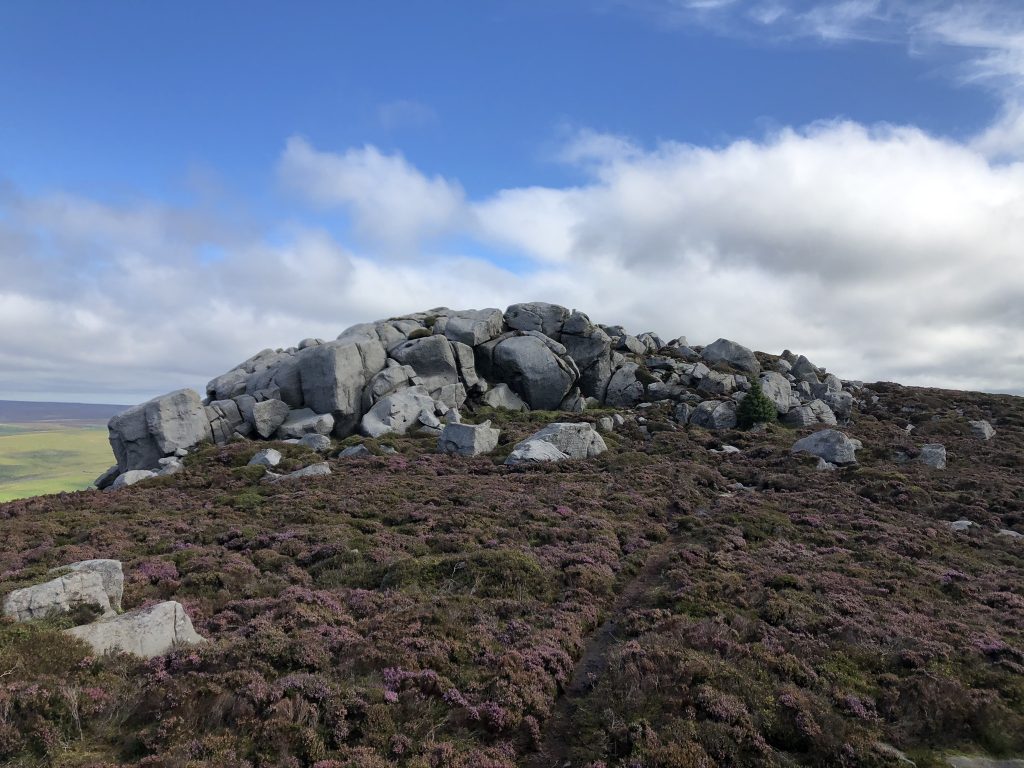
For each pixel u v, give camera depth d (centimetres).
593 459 4878
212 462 4947
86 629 1445
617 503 3491
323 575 2311
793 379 8162
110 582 1806
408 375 6550
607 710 1341
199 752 1067
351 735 1198
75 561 2388
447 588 2125
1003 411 7262
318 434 5550
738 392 7288
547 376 7069
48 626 1468
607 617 2003
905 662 1566
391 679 1384
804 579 2219
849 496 3816
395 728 1230
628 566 2486
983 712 1322
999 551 2870
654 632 1753
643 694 1387
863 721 1320
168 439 5388
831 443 4847
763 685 1416
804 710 1312
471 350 7094
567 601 2055
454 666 1496
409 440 5578
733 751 1198
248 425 5894
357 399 6284
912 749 1242
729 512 3344
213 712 1177
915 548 2748
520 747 1270
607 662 1568
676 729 1249
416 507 3362
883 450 5172
